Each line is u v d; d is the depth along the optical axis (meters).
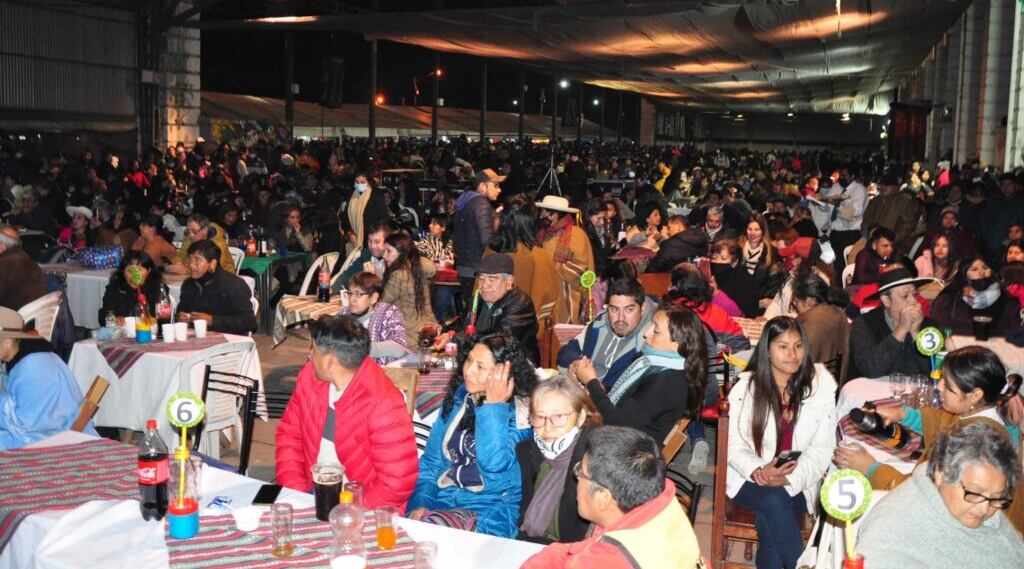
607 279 7.08
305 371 4.24
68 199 16.38
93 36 23.97
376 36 18.97
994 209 13.21
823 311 6.09
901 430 4.52
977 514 2.82
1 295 7.79
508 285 5.92
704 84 29.83
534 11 14.88
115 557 3.08
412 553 3.15
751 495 4.35
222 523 3.37
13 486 3.66
